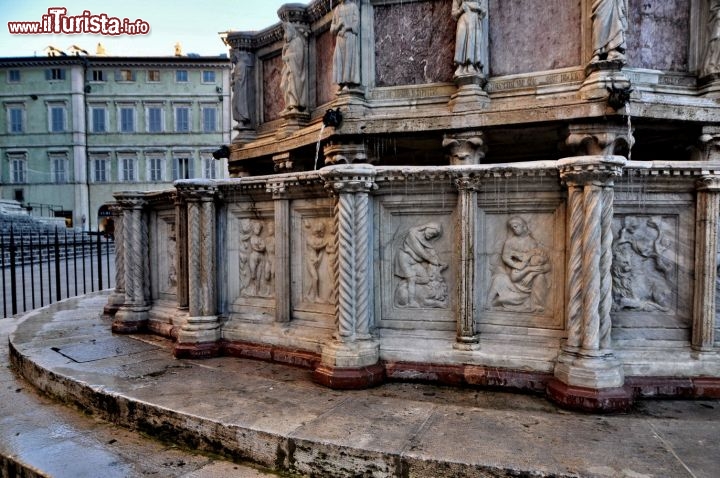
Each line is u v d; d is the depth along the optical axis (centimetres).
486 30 618
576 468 252
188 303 518
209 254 482
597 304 341
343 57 658
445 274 402
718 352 362
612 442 280
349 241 387
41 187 3972
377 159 688
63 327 602
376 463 272
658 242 372
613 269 374
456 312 395
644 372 360
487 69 624
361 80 673
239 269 496
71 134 3919
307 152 780
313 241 442
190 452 320
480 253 392
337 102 672
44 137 3941
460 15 608
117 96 3906
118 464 304
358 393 366
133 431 351
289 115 793
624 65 558
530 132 607
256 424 309
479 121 592
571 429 299
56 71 3903
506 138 636
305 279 453
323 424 308
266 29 872
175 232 564
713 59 570
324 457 282
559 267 372
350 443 281
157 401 349
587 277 342
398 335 407
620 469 251
